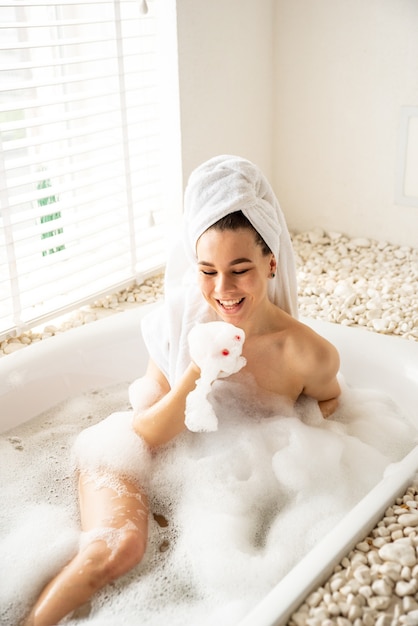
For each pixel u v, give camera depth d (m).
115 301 2.47
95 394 1.92
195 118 2.56
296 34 2.77
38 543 1.42
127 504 1.46
